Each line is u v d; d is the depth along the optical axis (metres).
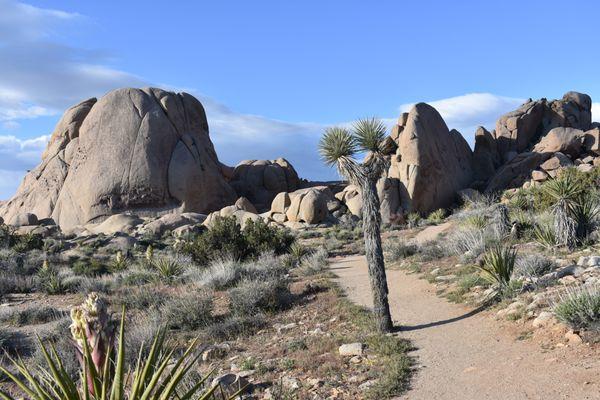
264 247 28.61
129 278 23.09
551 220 17.92
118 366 2.45
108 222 54.91
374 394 7.65
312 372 9.07
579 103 61.72
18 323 15.73
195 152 63.56
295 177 72.94
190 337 12.53
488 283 13.09
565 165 51.25
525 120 59.91
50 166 65.06
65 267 29.30
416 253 22.19
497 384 7.29
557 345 8.06
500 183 53.16
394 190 50.31
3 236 39.59
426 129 52.47
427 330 10.80
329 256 30.25
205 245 27.50
